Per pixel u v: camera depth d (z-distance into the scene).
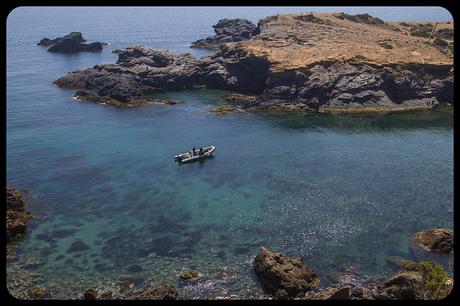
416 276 35.81
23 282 38.34
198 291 37.16
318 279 38.62
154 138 80.44
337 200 54.09
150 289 36.03
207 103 105.69
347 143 76.75
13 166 66.06
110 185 59.75
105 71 125.69
